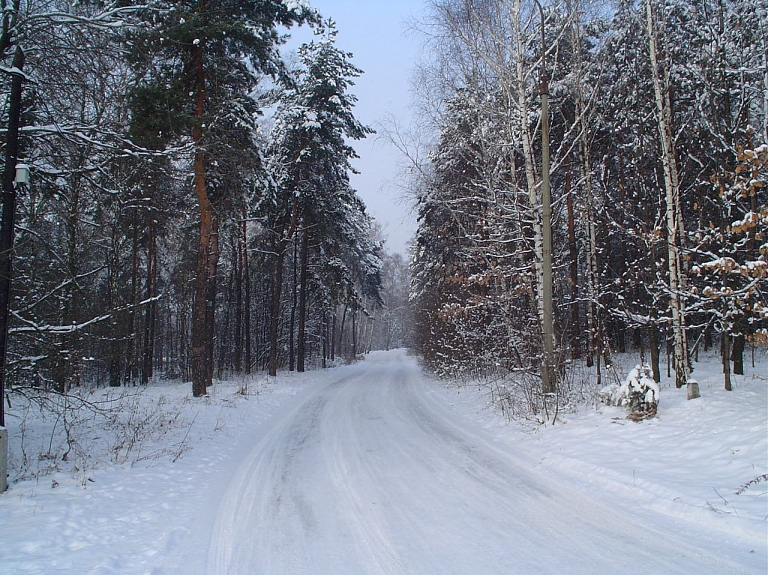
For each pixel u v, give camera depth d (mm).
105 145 8336
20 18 7344
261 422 12523
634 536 4719
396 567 4266
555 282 13125
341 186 27750
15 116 7176
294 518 5629
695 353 17141
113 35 8172
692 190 12781
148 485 6949
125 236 17734
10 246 7039
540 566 4164
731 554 4223
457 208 14719
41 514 5609
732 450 6551
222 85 16000
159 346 37312
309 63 24562
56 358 8977
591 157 15094
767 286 8523
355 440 9914
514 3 11602
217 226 20594
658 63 11500
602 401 9891
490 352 16781
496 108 12352
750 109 11680
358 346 64750
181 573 4270
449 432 10500
